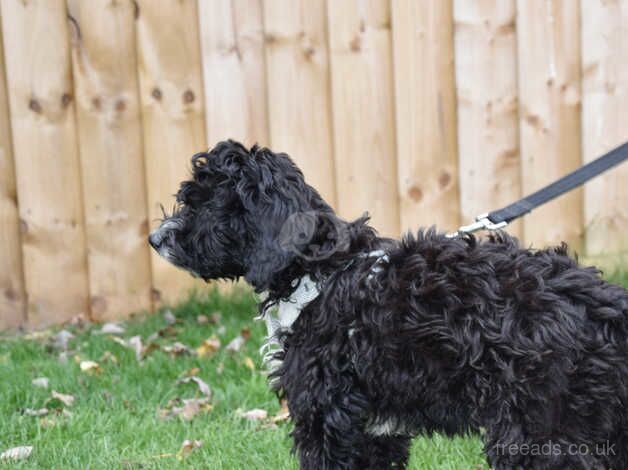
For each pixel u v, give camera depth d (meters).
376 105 2.26
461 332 1.45
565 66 2.24
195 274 1.60
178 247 1.59
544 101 2.25
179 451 1.76
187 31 2.25
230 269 1.59
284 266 1.51
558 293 1.46
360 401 1.51
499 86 2.25
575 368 1.43
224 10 2.25
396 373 1.48
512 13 2.23
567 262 1.50
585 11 2.23
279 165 1.56
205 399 1.92
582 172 1.62
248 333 2.16
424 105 2.25
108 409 1.90
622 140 2.26
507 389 1.44
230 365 2.04
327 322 1.50
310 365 1.51
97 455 1.75
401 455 1.63
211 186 1.58
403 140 2.26
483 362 1.45
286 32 2.25
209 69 2.26
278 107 2.26
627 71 2.25
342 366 1.50
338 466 1.53
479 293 1.46
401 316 1.47
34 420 1.88
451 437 1.53
